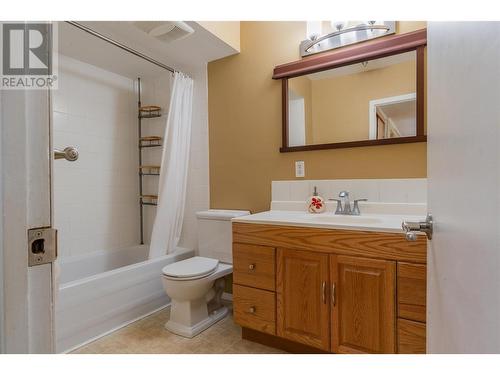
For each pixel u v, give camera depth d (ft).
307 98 6.66
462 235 1.61
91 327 5.83
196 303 6.25
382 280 4.26
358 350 4.42
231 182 7.89
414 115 5.53
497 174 1.18
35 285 1.39
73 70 8.23
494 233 1.21
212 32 6.72
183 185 8.29
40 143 1.41
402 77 5.65
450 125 1.86
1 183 1.29
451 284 1.83
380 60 5.86
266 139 7.30
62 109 7.98
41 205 1.41
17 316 1.33
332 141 6.36
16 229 1.33
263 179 7.37
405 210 5.64
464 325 1.58
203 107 8.41
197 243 8.54
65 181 8.04
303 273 4.91
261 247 5.36
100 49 7.65
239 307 5.62
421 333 3.98
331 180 6.42
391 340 4.17
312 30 6.48
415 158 5.61
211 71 8.20
